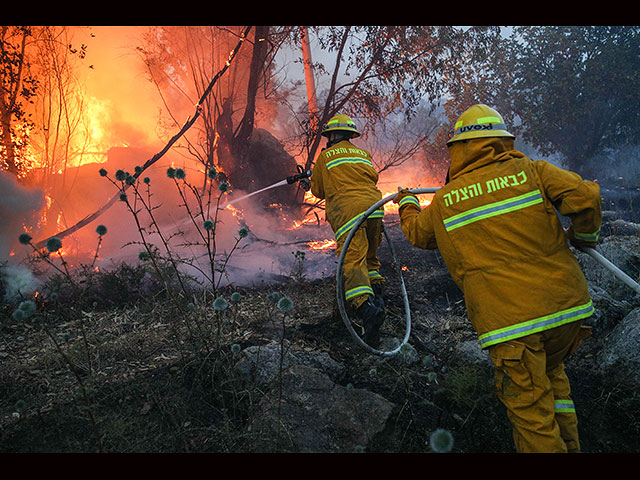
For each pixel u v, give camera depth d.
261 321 3.95
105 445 2.58
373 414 2.78
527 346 2.23
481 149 2.47
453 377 2.90
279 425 2.52
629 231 6.29
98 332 3.88
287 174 8.24
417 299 4.57
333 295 4.61
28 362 3.41
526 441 2.22
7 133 5.32
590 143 12.77
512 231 2.31
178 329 3.85
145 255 3.28
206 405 2.93
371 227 3.87
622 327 3.53
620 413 3.01
